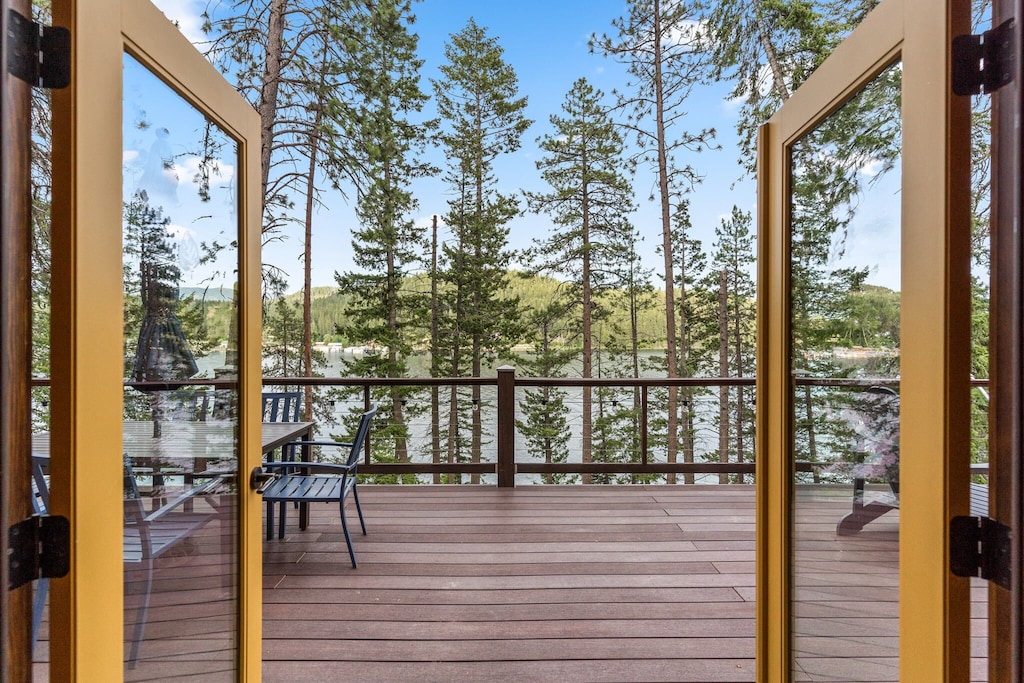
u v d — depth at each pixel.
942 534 0.91
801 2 7.84
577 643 2.11
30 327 0.90
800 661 1.57
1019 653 0.79
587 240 12.59
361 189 8.14
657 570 2.76
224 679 1.56
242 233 1.62
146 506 1.37
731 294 13.41
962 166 0.91
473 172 12.94
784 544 1.58
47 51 0.91
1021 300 0.79
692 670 1.94
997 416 0.86
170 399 1.41
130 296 1.23
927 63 0.96
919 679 0.97
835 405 1.56
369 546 3.08
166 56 1.23
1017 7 0.79
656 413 13.27
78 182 0.93
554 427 12.92
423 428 13.12
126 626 1.30
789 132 1.57
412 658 2.01
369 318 12.52
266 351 10.18
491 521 3.51
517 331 13.09
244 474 1.58
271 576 2.70
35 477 1.36
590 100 12.14
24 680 0.87
